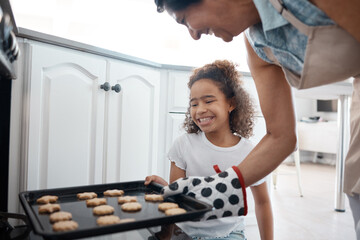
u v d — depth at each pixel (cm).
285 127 72
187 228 90
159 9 65
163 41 221
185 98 158
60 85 114
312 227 183
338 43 47
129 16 204
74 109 118
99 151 128
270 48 60
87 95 123
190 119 100
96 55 126
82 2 187
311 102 477
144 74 144
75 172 120
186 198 66
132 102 140
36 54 106
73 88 118
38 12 175
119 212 63
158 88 153
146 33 212
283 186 292
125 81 137
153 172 153
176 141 99
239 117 97
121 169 137
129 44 205
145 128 148
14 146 105
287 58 57
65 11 182
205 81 89
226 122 94
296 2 46
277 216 203
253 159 71
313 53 49
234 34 63
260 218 95
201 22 59
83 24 189
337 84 171
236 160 92
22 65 104
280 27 53
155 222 50
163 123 156
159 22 216
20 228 79
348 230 179
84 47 119
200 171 93
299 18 47
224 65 96
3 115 89
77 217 60
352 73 51
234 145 95
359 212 79
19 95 105
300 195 257
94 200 68
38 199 67
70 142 118
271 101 73
